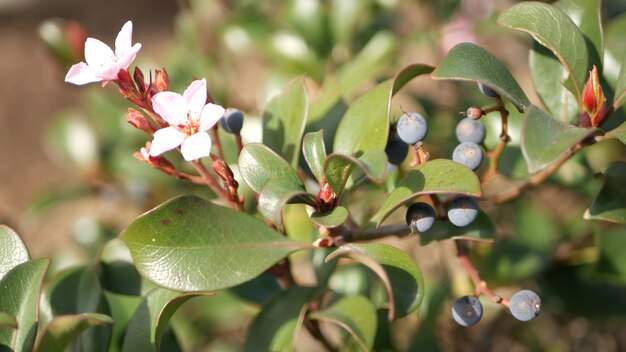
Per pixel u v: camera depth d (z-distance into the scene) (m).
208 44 0.75
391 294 0.44
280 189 0.44
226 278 0.46
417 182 0.45
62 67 0.69
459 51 0.45
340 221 0.44
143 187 0.70
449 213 0.47
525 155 0.41
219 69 0.74
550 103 0.49
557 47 0.46
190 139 0.44
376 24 0.71
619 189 0.48
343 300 0.49
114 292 0.50
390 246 0.46
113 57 0.46
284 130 0.50
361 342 0.46
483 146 0.49
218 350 0.70
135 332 0.48
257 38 0.70
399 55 0.70
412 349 0.59
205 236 0.46
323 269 0.53
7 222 0.74
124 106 0.71
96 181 0.72
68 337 0.43
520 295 0.46
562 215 0.76
